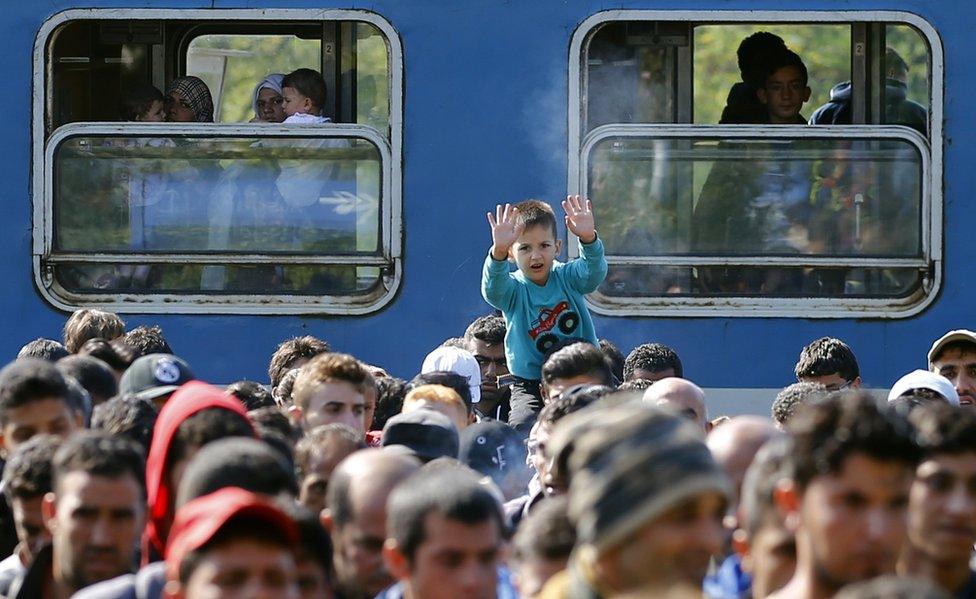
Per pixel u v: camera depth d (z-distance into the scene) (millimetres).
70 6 28250
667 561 9758
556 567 13984
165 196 28250
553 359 23438
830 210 28281
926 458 14023
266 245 28266
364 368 21953
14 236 28188
